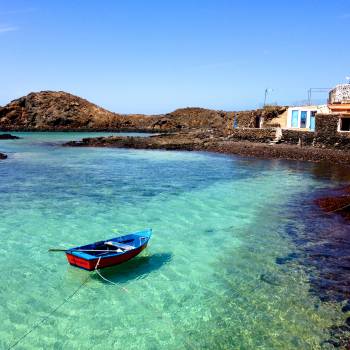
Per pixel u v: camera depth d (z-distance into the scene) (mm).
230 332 10953
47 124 113375
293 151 48625
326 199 25594
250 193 28422
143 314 11922
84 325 11352
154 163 45406
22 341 10594
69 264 15336
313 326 11141
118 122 123812
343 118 49562
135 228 20172
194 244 17797
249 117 80750
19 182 32562
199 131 101562
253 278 14266
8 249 17062
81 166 42562
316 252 16719
